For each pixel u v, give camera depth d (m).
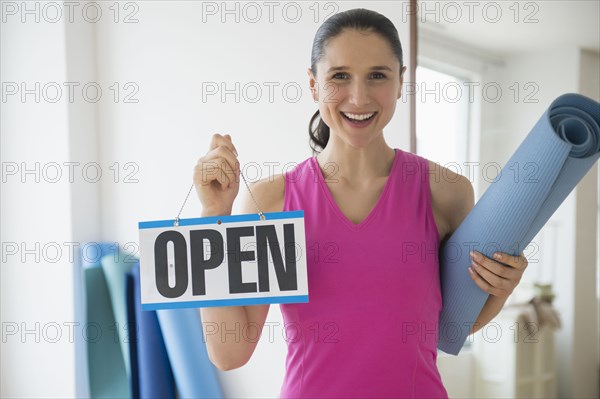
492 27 1.44
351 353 0.94
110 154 2.38
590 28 1.33
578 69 1.34
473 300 0.99
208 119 2.05
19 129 2.48
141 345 2.16
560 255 1.40
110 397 2.24
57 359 2.43
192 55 2.09
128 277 2.28
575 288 1.38
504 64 1.43
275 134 1.90
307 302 0.96
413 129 1.54
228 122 2.00
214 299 0.97
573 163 0.86
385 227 0.96
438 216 1.04
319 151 1.19
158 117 2.21
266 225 0.95
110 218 2.42
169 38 2.15
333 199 0.99
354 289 0.94
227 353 1.02
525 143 0.90
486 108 1.45
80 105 2.39
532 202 0.89
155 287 0.98
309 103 1.82
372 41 0.93
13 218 2.51
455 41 1.49
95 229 2.45
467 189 1.06
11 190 2.51
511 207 0.90
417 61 1.54
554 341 1.40
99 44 2.38
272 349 1.94
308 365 0.96
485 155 1.45
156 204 2.24
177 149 2.16
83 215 2.41
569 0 1.35
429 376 0.97
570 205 1.38
